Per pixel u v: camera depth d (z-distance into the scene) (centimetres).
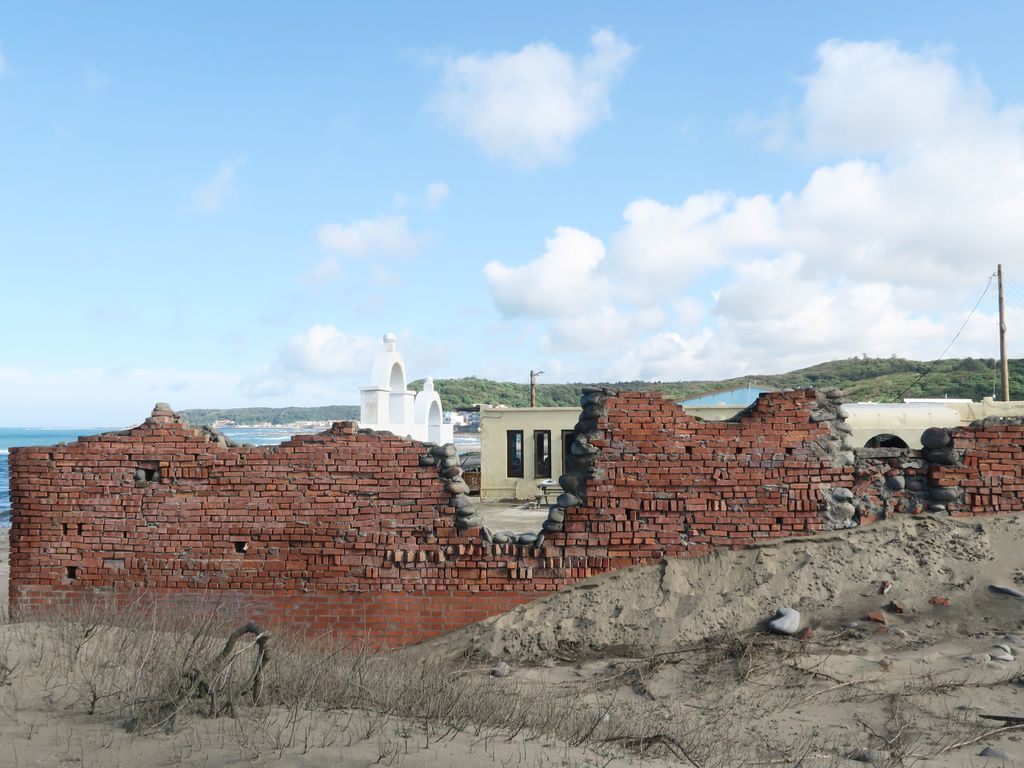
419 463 807
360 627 796
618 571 784
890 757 481
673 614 737
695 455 790
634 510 791
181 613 780
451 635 782
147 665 538
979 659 605
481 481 2511
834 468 789
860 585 729
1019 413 2212
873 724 539
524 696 584
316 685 534
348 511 809
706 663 662
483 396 10875
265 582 809
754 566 761
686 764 477
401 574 799
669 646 707
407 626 793
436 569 795
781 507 785
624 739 517
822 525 784
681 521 787
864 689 590
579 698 619
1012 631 647
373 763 400
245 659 577
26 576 823
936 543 753
